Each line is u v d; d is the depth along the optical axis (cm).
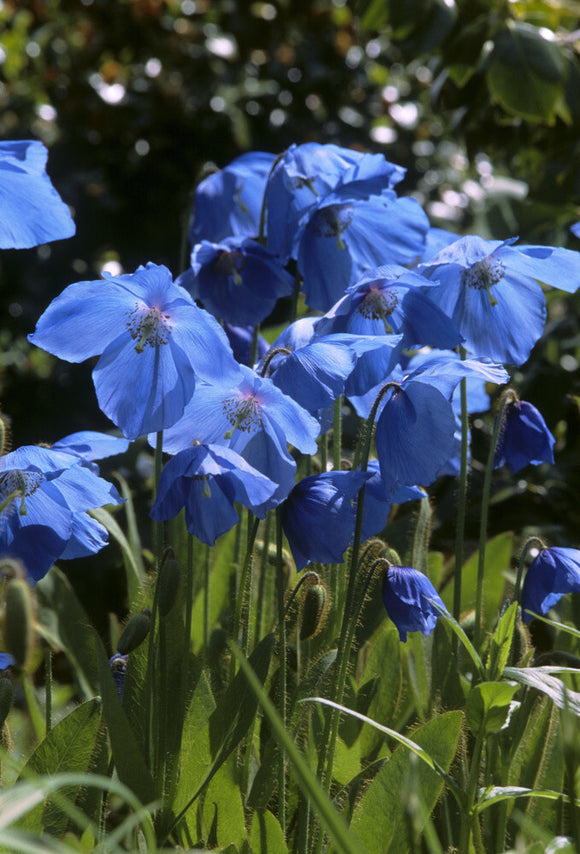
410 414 164
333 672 166
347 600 163
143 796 158
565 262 169
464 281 171
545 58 197
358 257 180
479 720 159
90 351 162
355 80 376
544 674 157
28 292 360
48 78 365
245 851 161
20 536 162
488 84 203
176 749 162
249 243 177
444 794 166
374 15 205
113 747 158
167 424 161
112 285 160
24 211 165
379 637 176
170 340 161
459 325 172
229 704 161
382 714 172
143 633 159
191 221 188
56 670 214
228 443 163
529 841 164
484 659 169
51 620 179
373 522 169
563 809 164
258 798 164
